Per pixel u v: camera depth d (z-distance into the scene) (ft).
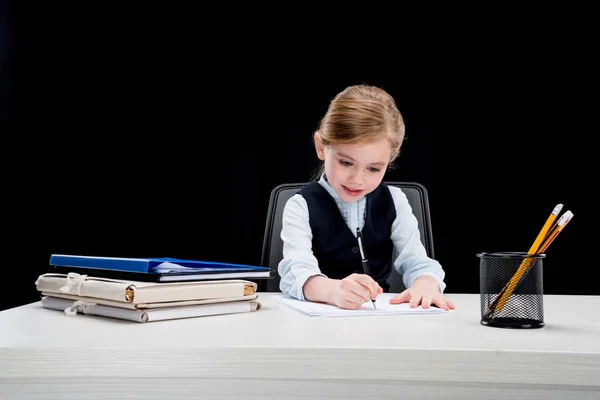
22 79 6.95
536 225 6.82
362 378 1.55
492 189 6.90
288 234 3.95
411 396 1.55
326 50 7.06
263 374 1.57
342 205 4.22
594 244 6.68
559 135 6.79
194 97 7.11
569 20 6.75
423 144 7.00
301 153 7.05
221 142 7.11
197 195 7.09
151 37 7.10
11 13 6.93
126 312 2.14
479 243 6.89
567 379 1.51
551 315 2.37
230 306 2.41
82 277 2.35
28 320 2.18
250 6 7.10
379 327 2.00
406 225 4.26
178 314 2.22
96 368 1.58
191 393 1.57
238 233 7.06
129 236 7.03
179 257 7.06
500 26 6.89
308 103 7.06
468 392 1.54
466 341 1.68
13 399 1.59
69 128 7.02
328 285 2.85
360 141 3.54
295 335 1.79
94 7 7.04
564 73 6.77
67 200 6.98
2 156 6.88
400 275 4.41
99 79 7.05
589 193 6.71
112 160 7.05
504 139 6.89
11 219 6.86
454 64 6.96
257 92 7.11
